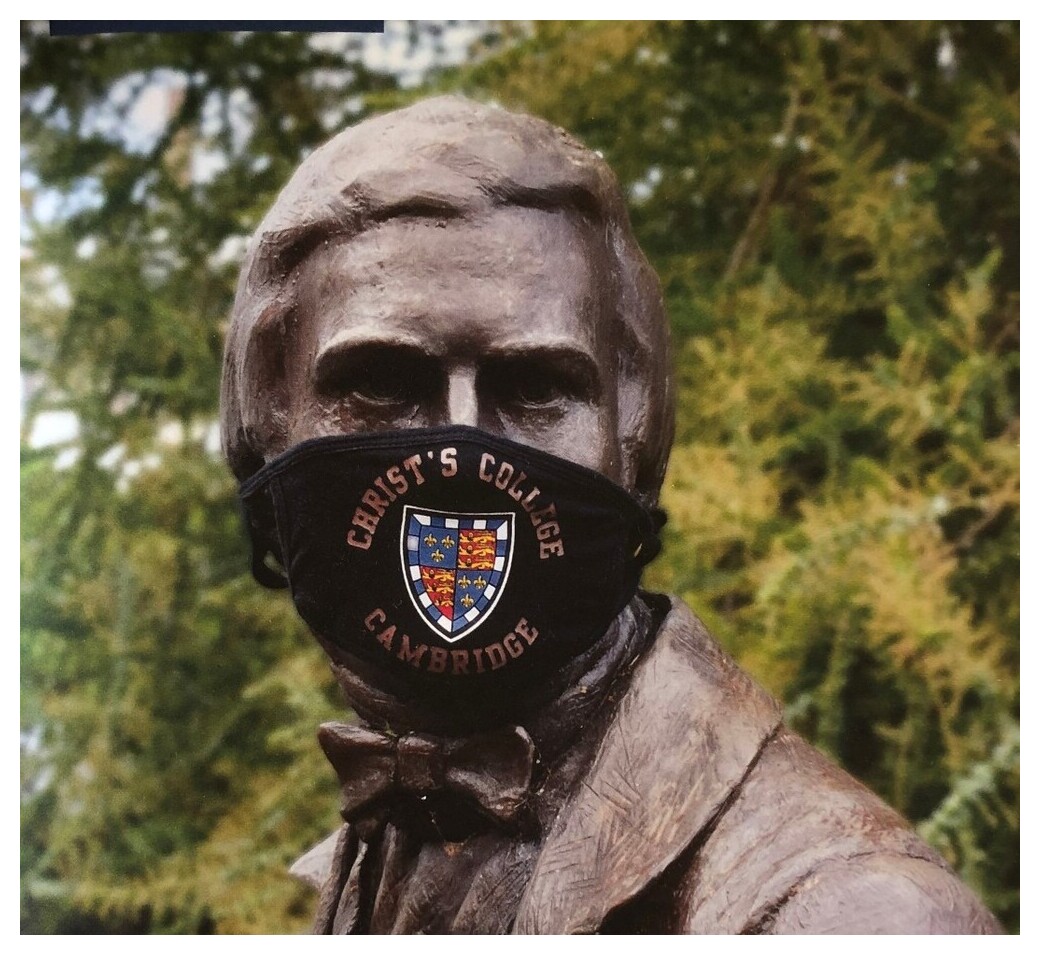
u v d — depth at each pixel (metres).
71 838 4.30
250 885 4.09
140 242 4.40
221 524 4.43
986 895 3.45
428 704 1.60
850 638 3.57
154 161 4.32
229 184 4.32
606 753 1.56
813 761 1.58
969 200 3.76
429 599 1.53
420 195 1.58
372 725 1.65
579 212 1.63
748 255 3.87
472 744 1.59
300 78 4.26
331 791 4.07
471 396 1.55
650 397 1.68
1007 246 3.73
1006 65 3.72
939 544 3.66
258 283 1.68
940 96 3.79
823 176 3.87
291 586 1.59
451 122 1.63
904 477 3.75
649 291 1.70
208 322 4.37
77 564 4.41
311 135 4.29
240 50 4.21
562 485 1.54
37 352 4.39
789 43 3.80
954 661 3.49
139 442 4.40
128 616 4.36
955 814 3.38
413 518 1.53
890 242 3.72
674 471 3.79
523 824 1.58
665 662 1.61
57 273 4.38
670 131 3.86
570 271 1.59
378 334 1.54
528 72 3.93
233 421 1.73
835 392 3.77
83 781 4.34
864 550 3.56
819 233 3.89
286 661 4.25
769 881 1.47
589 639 1.56
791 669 3.65
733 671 1.63
